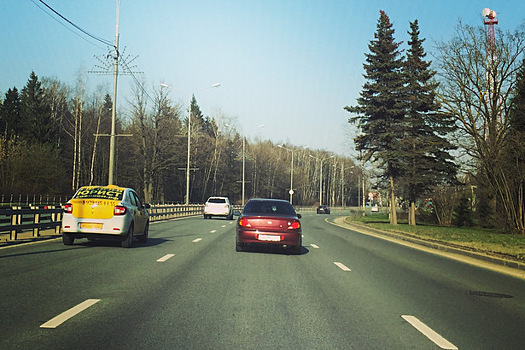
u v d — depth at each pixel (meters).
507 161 29.77
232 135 93.69
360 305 7.70
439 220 45.16
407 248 19.00
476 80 32.41
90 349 5.07
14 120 78.88
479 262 14.84
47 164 54.56
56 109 73.00
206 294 8.14
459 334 6.14
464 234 26.70
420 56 37.62
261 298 7.98
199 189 96.81
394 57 37.84
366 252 16.62
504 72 30.66
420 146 36.31
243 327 6.15
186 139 77.88
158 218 35.19
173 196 90.94
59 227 19.09
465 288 9.79
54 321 6.11
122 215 14.27
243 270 11.06
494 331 6.35
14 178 52.53
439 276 11.38
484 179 32.56
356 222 41.88
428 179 35.56
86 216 14.16
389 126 37.38
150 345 5.28
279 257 13.97
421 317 7.02
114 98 29.92
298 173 127.75
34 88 76.62
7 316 6.30
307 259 13.77
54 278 9.12
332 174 148.12
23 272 9.69
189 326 6.11
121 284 8.76
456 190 42.00
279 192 121.19
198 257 13.15
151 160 66.00
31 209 16.62
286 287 9.08
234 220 37.84
